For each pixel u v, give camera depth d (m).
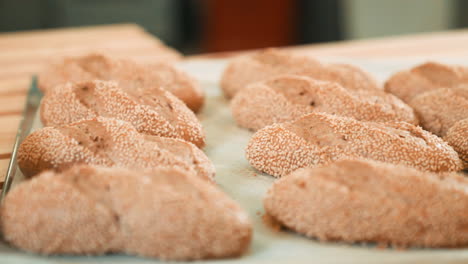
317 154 0.69
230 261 0.57
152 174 0.60
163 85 0.85
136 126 0.75
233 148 0.77
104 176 0.59
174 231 0.57
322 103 0.79
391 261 0.57
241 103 0.83
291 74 0.87
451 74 0.85
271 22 2.45
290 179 0.62
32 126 0.79
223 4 2.41
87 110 0.76
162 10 2.07
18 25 1.92
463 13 1.93
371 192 0.59
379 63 1.03
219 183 0.69
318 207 0.60
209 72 1.03
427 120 0.79
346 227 0.59
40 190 0.58
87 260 0.58
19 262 0.57
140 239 0.57
